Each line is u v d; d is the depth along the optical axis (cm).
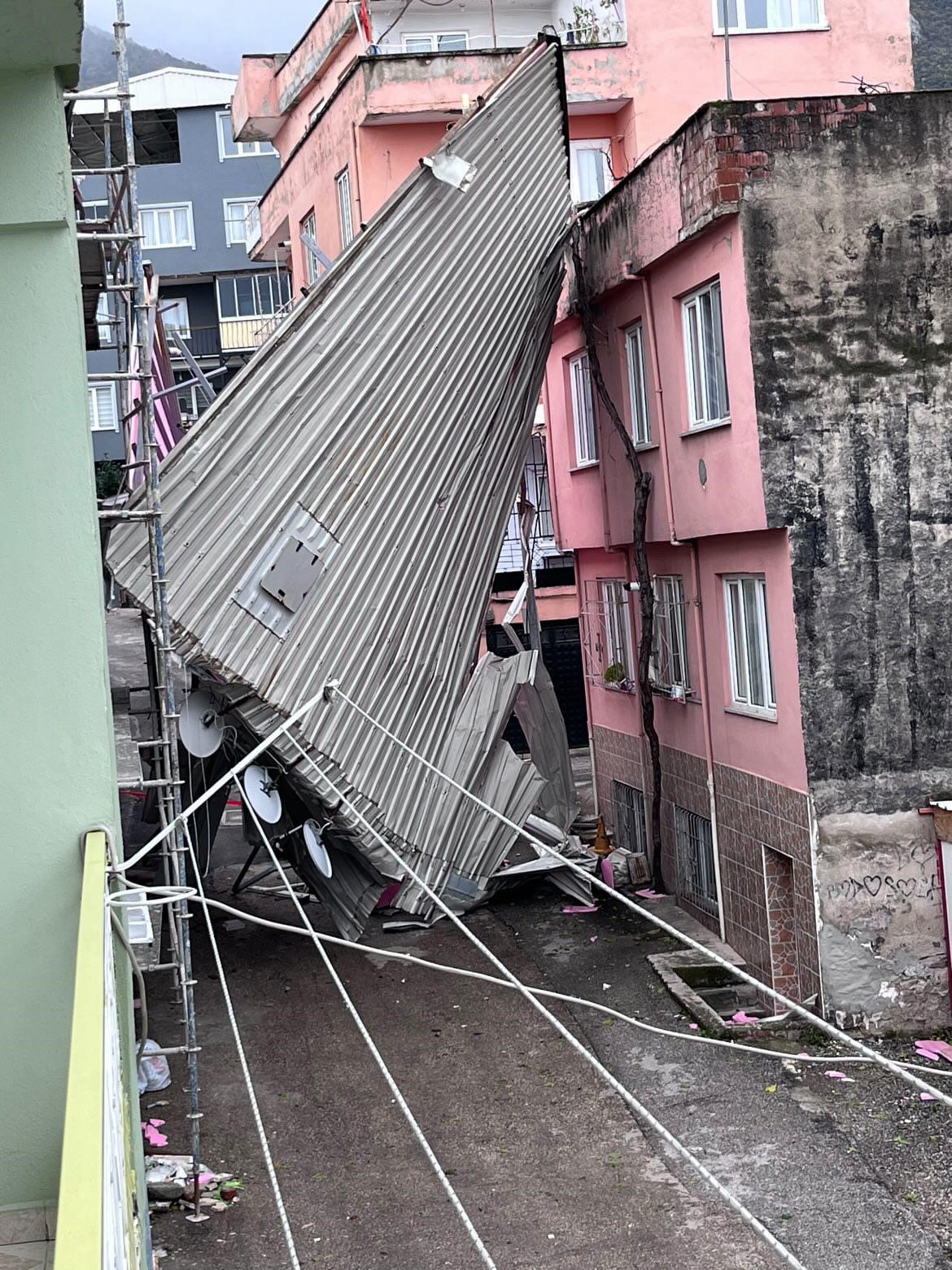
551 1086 1089
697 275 1378
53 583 500
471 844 1407
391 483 1284
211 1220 873
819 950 1242
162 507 1094
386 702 1271
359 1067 1123
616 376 1684
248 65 2566
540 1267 820
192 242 4297
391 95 1873
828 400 1263
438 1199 905
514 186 1436
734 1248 841
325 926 1492
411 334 1301
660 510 1555
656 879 1653
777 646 1292
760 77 2120
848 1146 988
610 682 1828
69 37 460
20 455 498
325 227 2139
